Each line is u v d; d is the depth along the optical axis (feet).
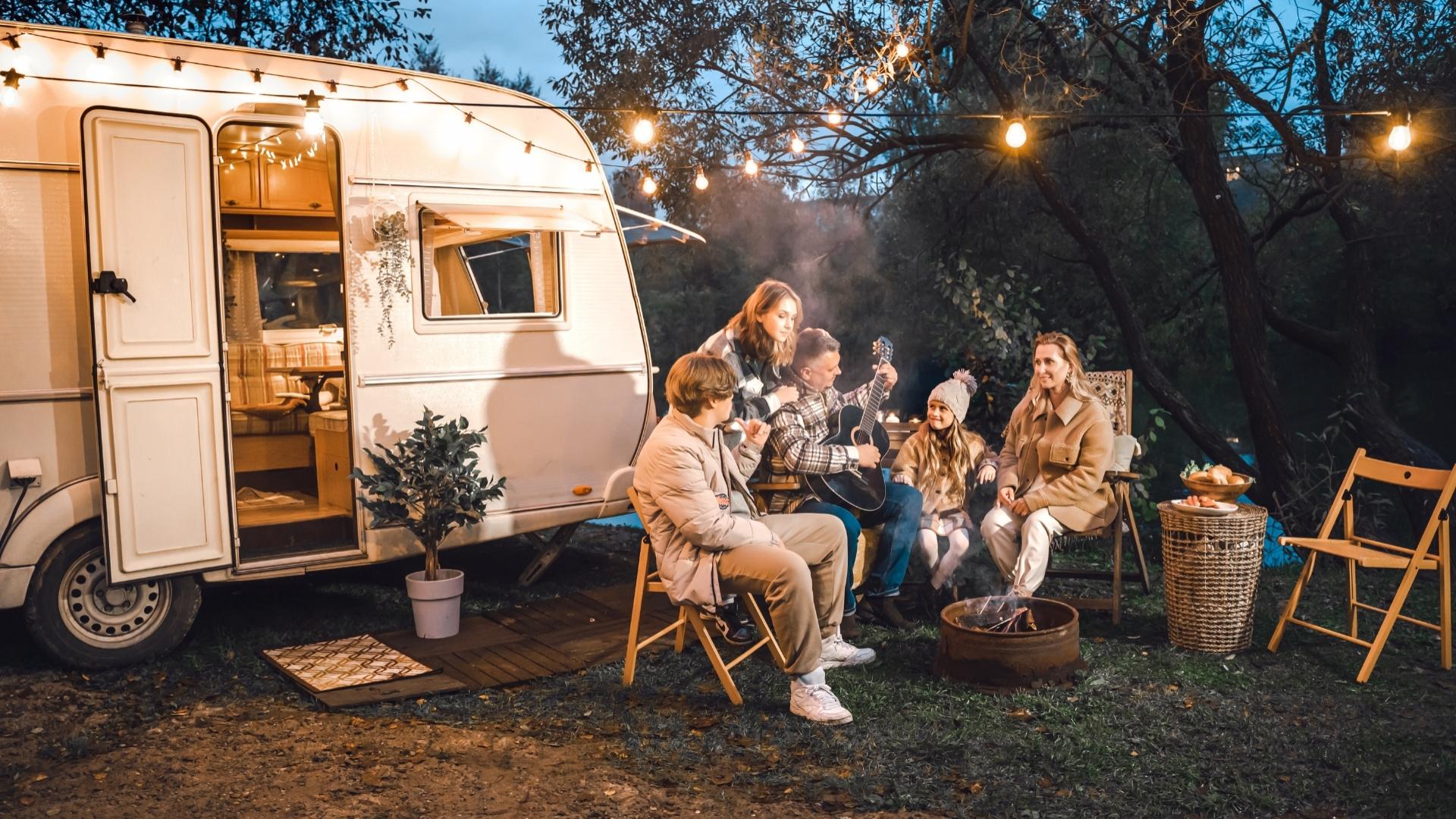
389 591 19.43
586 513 18.88
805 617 12.87
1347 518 15.55
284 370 21.01
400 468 16.14
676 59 29.84
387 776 11.74
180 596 15.66
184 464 15.26
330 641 16.40
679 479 13.10
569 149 18.72
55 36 14.48
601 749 12.34
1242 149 29.84
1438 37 23.86
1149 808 10.62
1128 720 12.78
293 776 11.77
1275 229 29.66
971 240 33.42
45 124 14.52
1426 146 24.18
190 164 15.21
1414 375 41.57
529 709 13.60
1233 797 10.81
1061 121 28.32
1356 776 11.25
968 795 11.04
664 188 32.12
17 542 14.43
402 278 17.02
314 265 23.30
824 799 11.02
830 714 12.84
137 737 12.90
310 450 20.70
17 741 12.80
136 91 14.93
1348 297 28.40
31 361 14.55
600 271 19.06
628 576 20.58
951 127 32.83
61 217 14.69
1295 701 13.33
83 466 14.92
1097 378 19.03
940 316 28.02
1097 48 28.50
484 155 17.85
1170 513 15.29
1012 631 14.76
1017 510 16.30
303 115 16.15
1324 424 42.34
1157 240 34.30
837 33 27.53
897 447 19.90
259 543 16.57
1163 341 35.91
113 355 14.64
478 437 16.55
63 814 10.92
